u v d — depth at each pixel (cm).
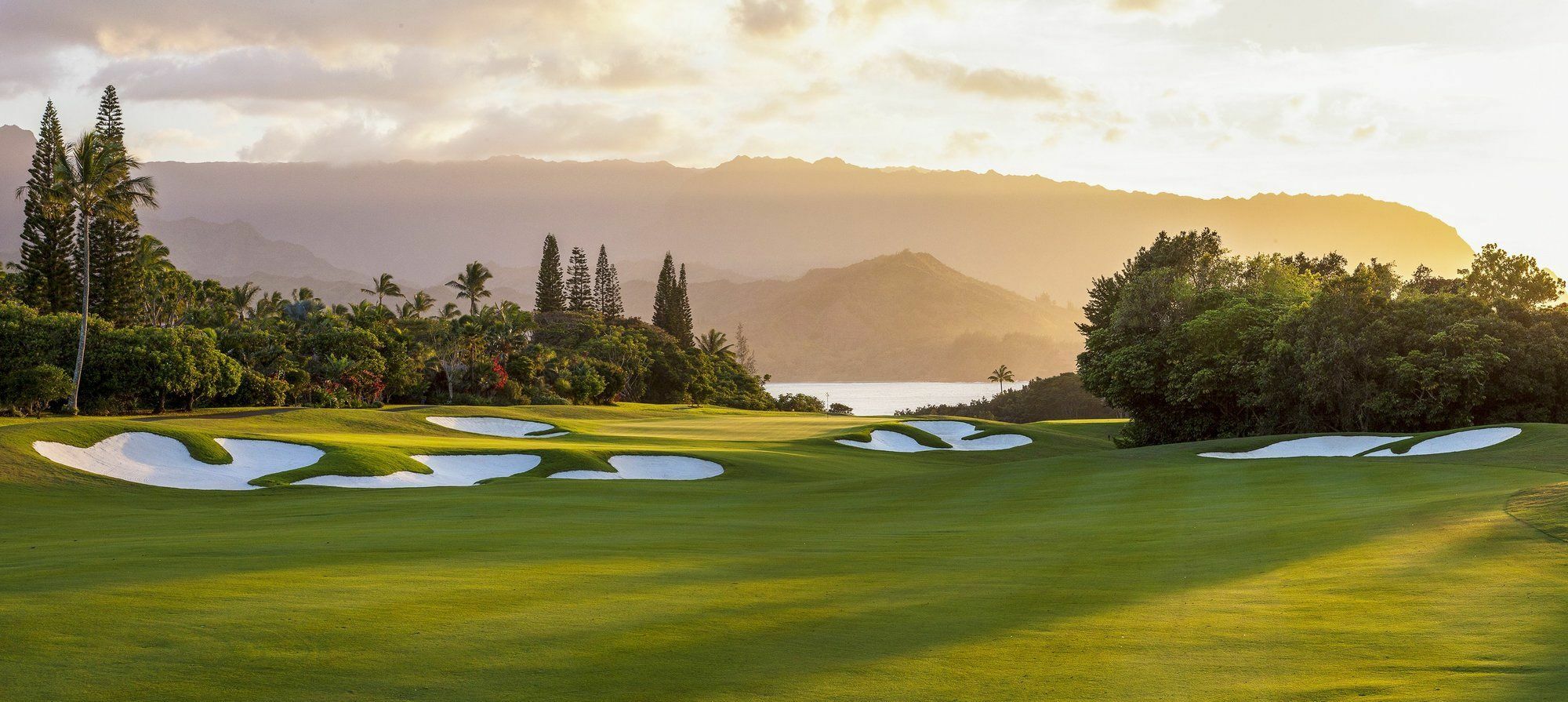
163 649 886
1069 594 1204
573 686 809
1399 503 1925
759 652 923
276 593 1142
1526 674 774
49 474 2872
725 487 3105
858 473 4197
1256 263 6694
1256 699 752
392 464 3462
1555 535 1363
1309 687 777
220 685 792
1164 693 777
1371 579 1195
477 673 841
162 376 6294
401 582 1238
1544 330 5144
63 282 7762
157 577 1231
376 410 6247
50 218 7594
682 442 5341
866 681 827
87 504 2591
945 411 18938
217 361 6750
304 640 932
